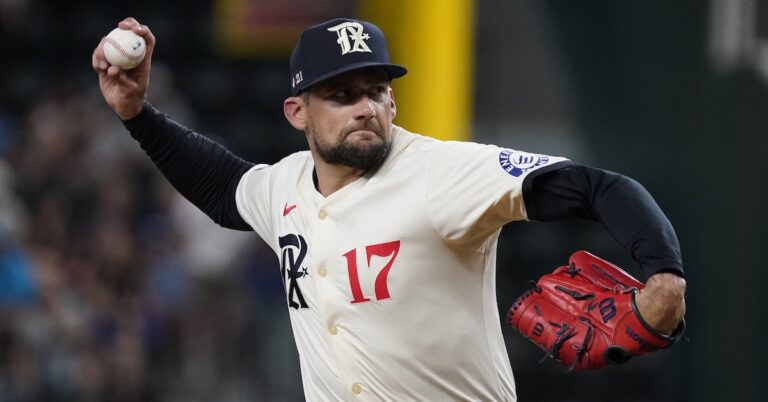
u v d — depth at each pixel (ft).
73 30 113.80
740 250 70.13
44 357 85.46
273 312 92.02
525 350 92.79
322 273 36.88
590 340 33.19
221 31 109.40
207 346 90.12
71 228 93.30
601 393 90.79
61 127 97.50
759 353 69.41
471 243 34.99
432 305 35.45
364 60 35.88
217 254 92.32
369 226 35.81
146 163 96.99
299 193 38.70
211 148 43.88
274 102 111.86
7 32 112.88
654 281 31.07
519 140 78.89
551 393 91.56
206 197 43.70
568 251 95.91
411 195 35.27
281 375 90.22
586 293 34.06
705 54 71.87
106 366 87.15
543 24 78.79
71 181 95.61
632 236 31.40
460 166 34.55
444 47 78.74
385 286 35.45
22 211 92.79
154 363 89.35
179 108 102.58
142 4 115.34
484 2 79.61
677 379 73.72
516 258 96.17
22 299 85.25
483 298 36.27
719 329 70.28
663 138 73.31
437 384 36.17
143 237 93.20
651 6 74.23
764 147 70.13
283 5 92.68
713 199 71.05
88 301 88.69
